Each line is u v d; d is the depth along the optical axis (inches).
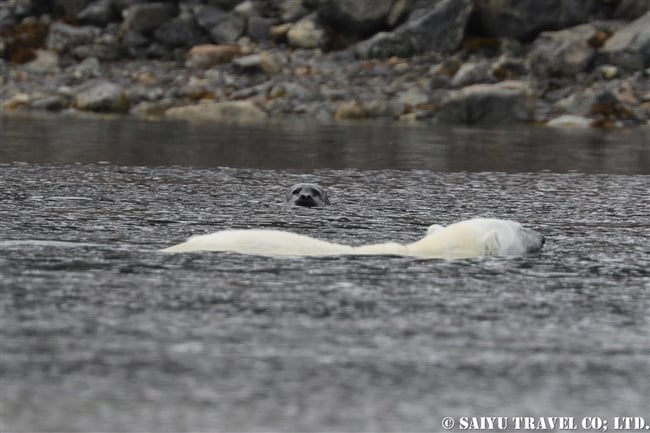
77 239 1248.2
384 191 1855.3
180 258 1088.2
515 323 870.4
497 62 4382.4
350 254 1115.3
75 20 5093.5
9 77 4557.1
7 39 4891.7
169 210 1551.4
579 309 926.4
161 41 4894.2
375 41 4606.3
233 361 748.0
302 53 4699.8
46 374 710.5
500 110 3880.4
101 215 1470.2
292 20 4968.0
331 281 1000.9
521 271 1078.4
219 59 4662.9
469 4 4640.8
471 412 665.6
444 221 1515.7
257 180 1987.0
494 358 771.4
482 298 957.2
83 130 3181.6
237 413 652.1
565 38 4426.7
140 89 4372.5
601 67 4215.1
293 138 3034.0
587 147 2876.5
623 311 923.4
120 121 3661.4
